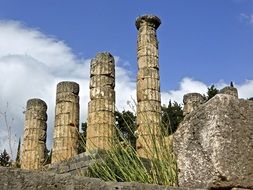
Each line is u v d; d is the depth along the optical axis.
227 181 5.31
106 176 7.77
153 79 20.88
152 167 7.12
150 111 13.34
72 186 4.45
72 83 22.34
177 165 5.95
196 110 5.89
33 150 23.64
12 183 4.15
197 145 5.68
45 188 4.29
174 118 25.08
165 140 7.62
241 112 5.70
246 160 5.48
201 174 5.52
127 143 8.13
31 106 24.50
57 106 22.14
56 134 21.58
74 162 15.40
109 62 20.55
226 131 5.51
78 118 22.23
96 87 20.09
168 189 5.00
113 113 19.80
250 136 5.63
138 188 4.82
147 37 21.69
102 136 19.03
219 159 5.38
